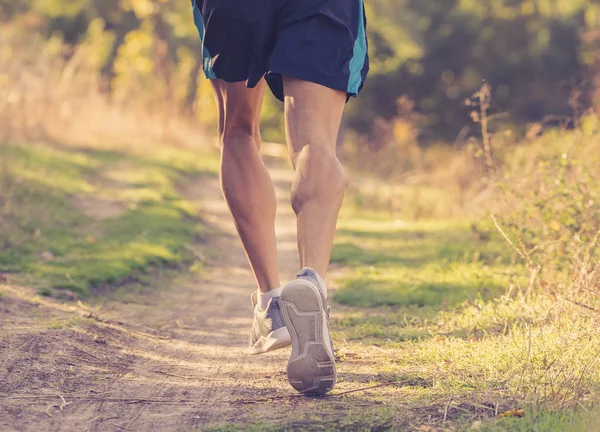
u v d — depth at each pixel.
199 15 4.18
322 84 3.73
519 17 41.91
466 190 16.64
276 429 3.33
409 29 36.47
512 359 4.33
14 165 13.78
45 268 8.22
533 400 3.48
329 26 3.77
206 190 18.44
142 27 31.38
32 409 3.67
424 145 39.53
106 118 22.92
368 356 4.95
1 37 19.31
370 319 6.55
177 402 3.90
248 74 4.01
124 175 16.81
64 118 20.42
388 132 25.89
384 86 42.31
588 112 9.23
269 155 30.44
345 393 3.94
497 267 8.48
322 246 3.70
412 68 42.25
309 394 3.89
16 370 4.23
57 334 5.07
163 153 22.14
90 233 10.91
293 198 3.75
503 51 41.88
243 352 5.30
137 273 8.94
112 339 5.35
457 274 8.51
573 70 39.91
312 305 3.57
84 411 3.70
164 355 5.09
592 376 3.88
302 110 3.74
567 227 7.08
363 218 16.30
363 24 3.95
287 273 10.28
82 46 23.94
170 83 26.72
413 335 5.62
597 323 4.61
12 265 8.21
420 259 10.39
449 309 6.68
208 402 3.89
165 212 13.23
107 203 13.55
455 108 42.16
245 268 10.47
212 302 7.84
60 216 11.57
